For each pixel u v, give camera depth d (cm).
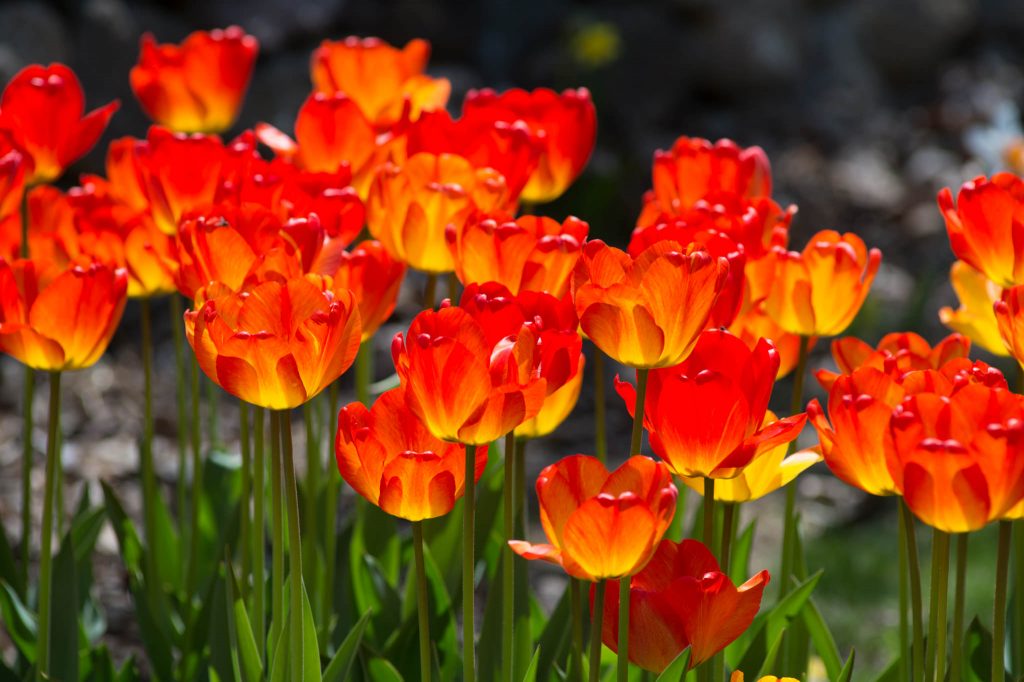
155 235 228
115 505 243
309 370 197
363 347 239
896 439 194
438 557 235
